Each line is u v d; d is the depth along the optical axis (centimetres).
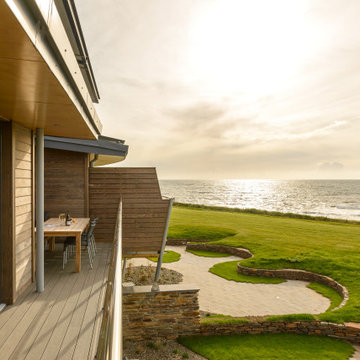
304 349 793
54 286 488
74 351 297
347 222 2961
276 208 6788
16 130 420
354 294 1058
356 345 819
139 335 850
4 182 406
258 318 906
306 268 1355
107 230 938
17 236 432
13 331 337
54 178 910
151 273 1352
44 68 191
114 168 937
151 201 945
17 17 130
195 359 770
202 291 1195
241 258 1670
